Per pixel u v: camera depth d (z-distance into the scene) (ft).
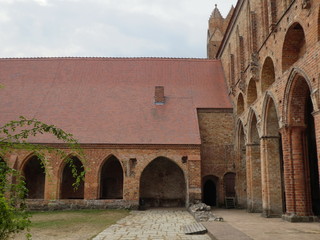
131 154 92.58
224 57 119.75
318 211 72.38
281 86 59.21
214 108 106.63
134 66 121.90
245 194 97.09
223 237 40.14
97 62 122.52
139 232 50.39
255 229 48.70
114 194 105.60
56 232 51.44
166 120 100.53
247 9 83.66
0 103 103.35
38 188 104.53
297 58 58.75
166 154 92.58
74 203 89.92
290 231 46.03
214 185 106.01
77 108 103.09
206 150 103.86
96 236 46.93
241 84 87.97
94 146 92.22
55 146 91.40
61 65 120.57
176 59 126.31
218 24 155.74
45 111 101.30
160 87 107.76
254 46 76.28
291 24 54.70
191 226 53.98
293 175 56.70
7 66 119.03
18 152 90.74
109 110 102.94
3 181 23.67
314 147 75.41
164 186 104.99
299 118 56.95
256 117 75.61
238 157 99.14
